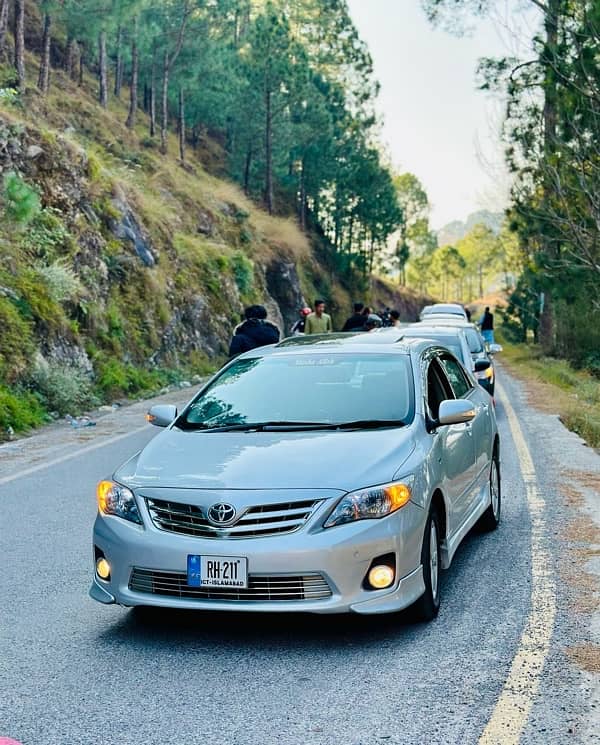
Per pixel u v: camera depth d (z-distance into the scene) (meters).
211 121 60.72
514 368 34.78
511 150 27.25
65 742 4.09
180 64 50.91
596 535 7.76
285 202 67.12
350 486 5.22
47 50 38.03
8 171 21.48
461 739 4.02
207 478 5.38
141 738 4.12
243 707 4.44
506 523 8.33
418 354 6.93
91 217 24.34
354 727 4.18
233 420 6.34
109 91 57.44
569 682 4.62
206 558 5.15
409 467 5.50
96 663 5.07
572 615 5.68
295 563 5.06
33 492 10.13
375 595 5.14
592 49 22.47
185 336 28.78
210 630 5.62
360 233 72.62
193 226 39.78
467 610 5.86
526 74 26.55
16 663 5.09
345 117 69.00
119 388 20.77
